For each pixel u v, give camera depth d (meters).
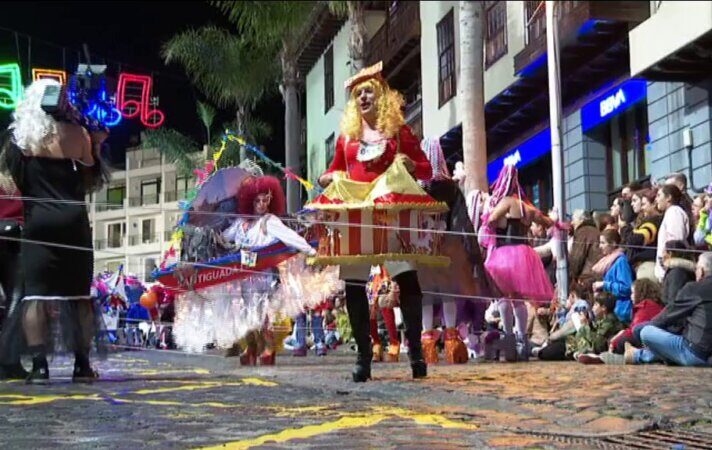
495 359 8.55
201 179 9.30
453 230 7.96
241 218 8.27
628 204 10.01
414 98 27.53
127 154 50.03
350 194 5.72
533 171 19.88
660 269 8.11
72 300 5.64
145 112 23.61
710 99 12.30
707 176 12.37
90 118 5.94
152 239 48.22
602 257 9.19
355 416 3.99
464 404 4.54
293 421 3.81
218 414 4.05
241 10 21.75
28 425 3.67
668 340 7.22
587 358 7.91
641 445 3.28
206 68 26.41
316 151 35.09
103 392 5.09
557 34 14.17
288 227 8.31
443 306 8.11
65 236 5.64
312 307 8.52
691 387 5.07
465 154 14.75
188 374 6.65
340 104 31.45
